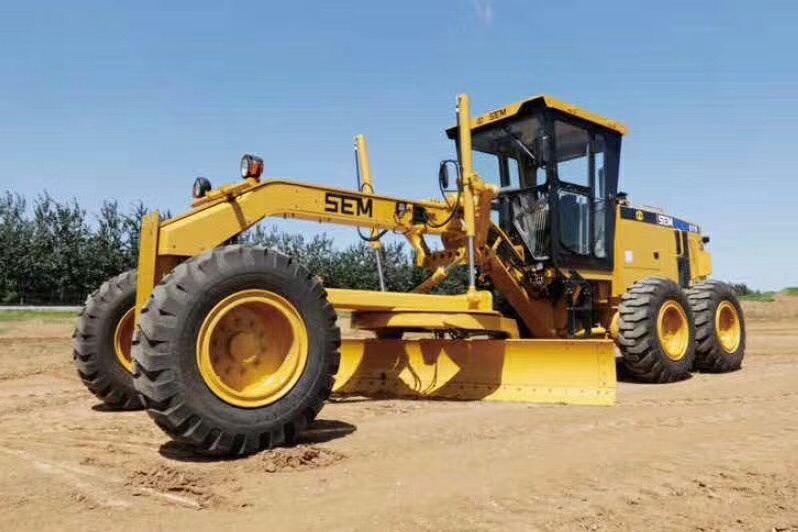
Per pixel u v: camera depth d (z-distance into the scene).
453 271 6.57
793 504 2.89
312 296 4.26
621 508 2.85
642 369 7.03
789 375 7.61
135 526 2.65
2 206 27.81
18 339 13.93
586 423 4.68
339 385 6.86
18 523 2.68
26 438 4.41
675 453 3.79
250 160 4.81
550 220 7.11
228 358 4.01
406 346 6.54
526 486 3.16
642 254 8.40
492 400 5.83
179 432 3.69
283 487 3.19
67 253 27.20
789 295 34.75
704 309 7.93
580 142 7.55
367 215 5.63
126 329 5.84
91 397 6.51
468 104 6.06
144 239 4.34
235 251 4.02
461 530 2.59
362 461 3.68
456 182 6.09
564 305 7.40
